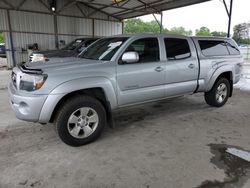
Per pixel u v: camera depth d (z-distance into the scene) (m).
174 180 2.34
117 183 2.29
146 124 3.96
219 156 2.84
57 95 2.76
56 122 2.92
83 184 2.27
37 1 14.29
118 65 3.29
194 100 5.71
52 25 15.27
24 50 14.30
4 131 3.55
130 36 3.60
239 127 3.85
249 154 2.91
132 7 15.36
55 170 2.50
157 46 3.78
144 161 2.71
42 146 3.07
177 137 3.42
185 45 4.19
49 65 3.10
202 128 3.79
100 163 2.66
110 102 3.26
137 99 3.59
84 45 8.76
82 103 2.99
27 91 2.77
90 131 3.14
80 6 16.30
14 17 13.62
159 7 14.77
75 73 2.92
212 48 4.69
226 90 5.07
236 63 5.07
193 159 2.76
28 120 2.83
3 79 8.84
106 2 14.90
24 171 2.47
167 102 5.48
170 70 3.89
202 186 2.25
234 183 2.30
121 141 3.26
